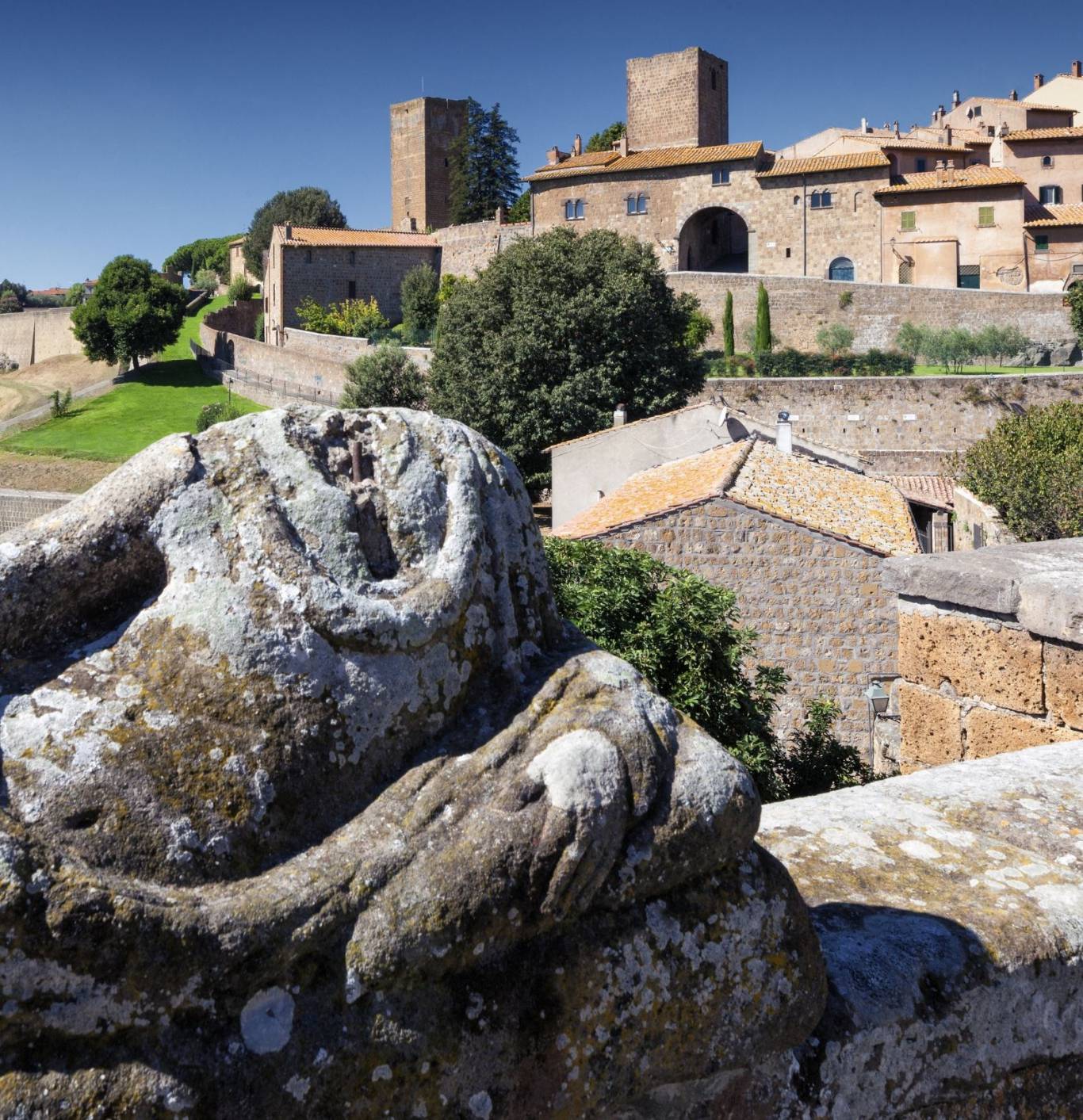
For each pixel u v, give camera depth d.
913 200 64.56
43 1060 1.60
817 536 17.17
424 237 81.00
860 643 17.14
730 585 17.44
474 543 2.15
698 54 76.00
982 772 3.59
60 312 98.38
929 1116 2.38
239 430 2.06
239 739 1.81
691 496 18.28
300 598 1.88
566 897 1.90
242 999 1.71
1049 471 25.69
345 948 1.77
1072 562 4.56
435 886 1.82
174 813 1.74
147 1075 1.63
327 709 1.88
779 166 68.19
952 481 33.69
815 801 3.31
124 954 1.62
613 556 13.04
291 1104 1.70
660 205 70.69
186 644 1.83
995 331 56.41
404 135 103.12
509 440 37.62
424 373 51.25
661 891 2.04
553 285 39.72
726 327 58.56
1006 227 62.91
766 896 2.17
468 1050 1.83
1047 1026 2.54
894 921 2.55
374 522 2.08
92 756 1.72
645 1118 2.10
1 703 1.77
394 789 1.93
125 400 68.00
